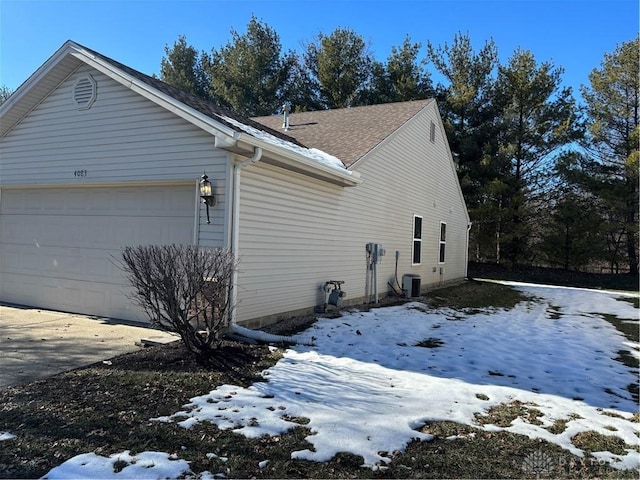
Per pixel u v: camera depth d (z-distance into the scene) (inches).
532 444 139.9
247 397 168.1
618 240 906.1
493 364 232.7
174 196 286.4
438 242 657.0
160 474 113.1
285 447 130.2
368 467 121.8
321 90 1120.8
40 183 332.5
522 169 956.0
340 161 387.2
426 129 590.9
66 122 320.2
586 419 161.5
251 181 275.7
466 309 439.2
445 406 168.6
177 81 1212.5
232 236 259.0
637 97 877.8
